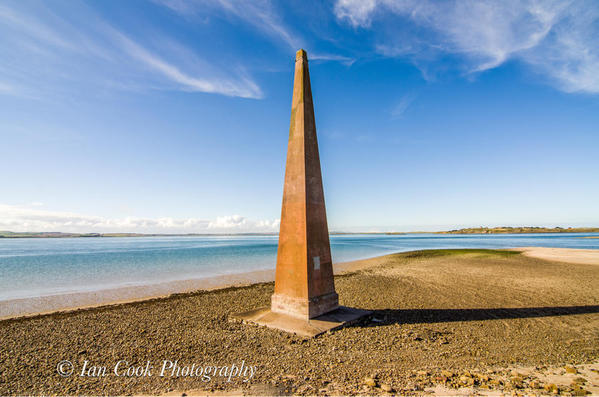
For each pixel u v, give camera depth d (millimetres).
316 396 4691
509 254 33656
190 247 65000
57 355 6770
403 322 8977
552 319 9367
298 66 9250
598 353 6605
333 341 7270
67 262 30984
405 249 53531
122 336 8039
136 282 18172
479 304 11438
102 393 5020
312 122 9195
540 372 5539
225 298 13070
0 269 25203
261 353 6598
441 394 4648
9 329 8844
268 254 42219
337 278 18797
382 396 4617
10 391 5137
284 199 9125
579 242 70938
